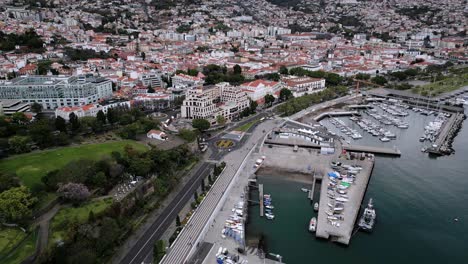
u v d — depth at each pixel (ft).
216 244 597.93
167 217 652.89
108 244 552.41
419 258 595.47
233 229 634.02
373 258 592.19
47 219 583.99
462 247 623.77
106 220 570.46
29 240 533.96
